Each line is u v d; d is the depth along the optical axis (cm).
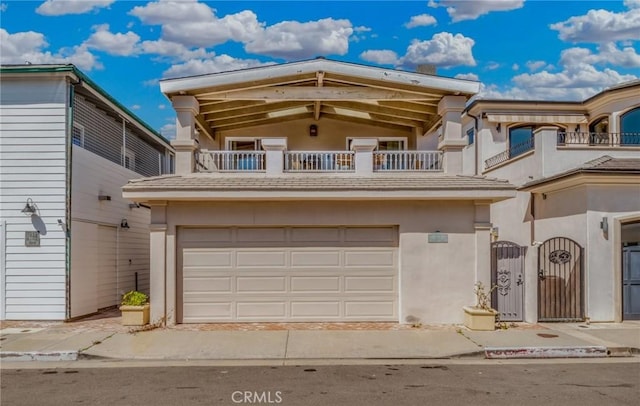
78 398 667
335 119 1617
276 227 1165
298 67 1206
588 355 920
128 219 1638
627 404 642
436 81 1208
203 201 1141
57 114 1214
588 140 1908
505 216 1734
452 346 944
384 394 680
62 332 1070
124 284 1592
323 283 1164
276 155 1212
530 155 1534
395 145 1625
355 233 1172
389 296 1167
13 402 651
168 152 2209
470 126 2255
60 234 1205
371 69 1209
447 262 1149
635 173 1184
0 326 1141
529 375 782
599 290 1192
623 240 1222
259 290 1160
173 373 791
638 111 1875
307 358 887
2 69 1187
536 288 1162
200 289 1156
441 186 1102
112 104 1420
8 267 1201
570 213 1299
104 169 1443
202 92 1227
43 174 1209
